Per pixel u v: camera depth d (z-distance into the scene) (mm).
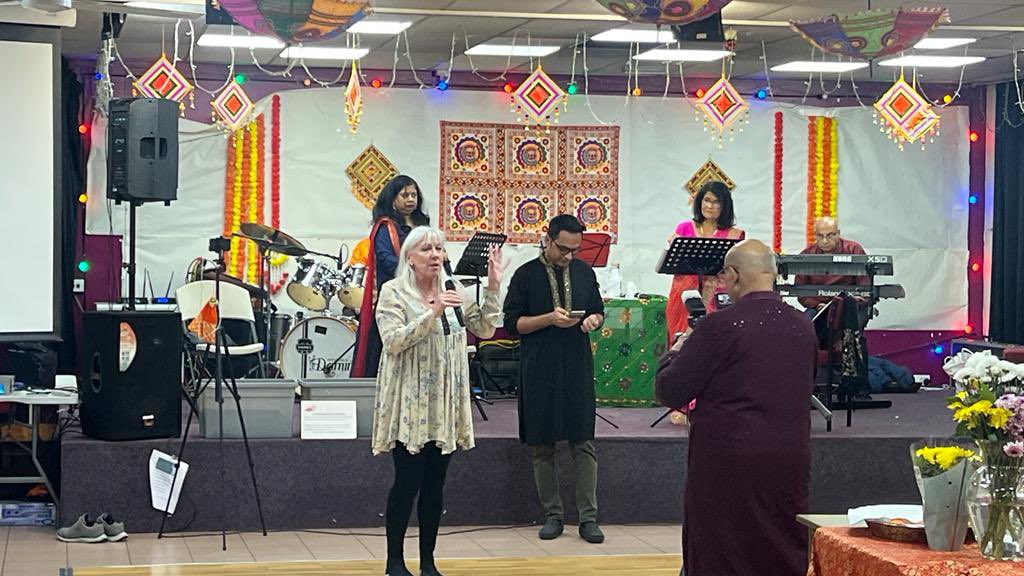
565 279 6703
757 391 4234
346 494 7016
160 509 6766
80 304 10602
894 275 11953
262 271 9758
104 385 6809
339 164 11062
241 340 9328
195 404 7566
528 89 9273
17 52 7098
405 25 9141
